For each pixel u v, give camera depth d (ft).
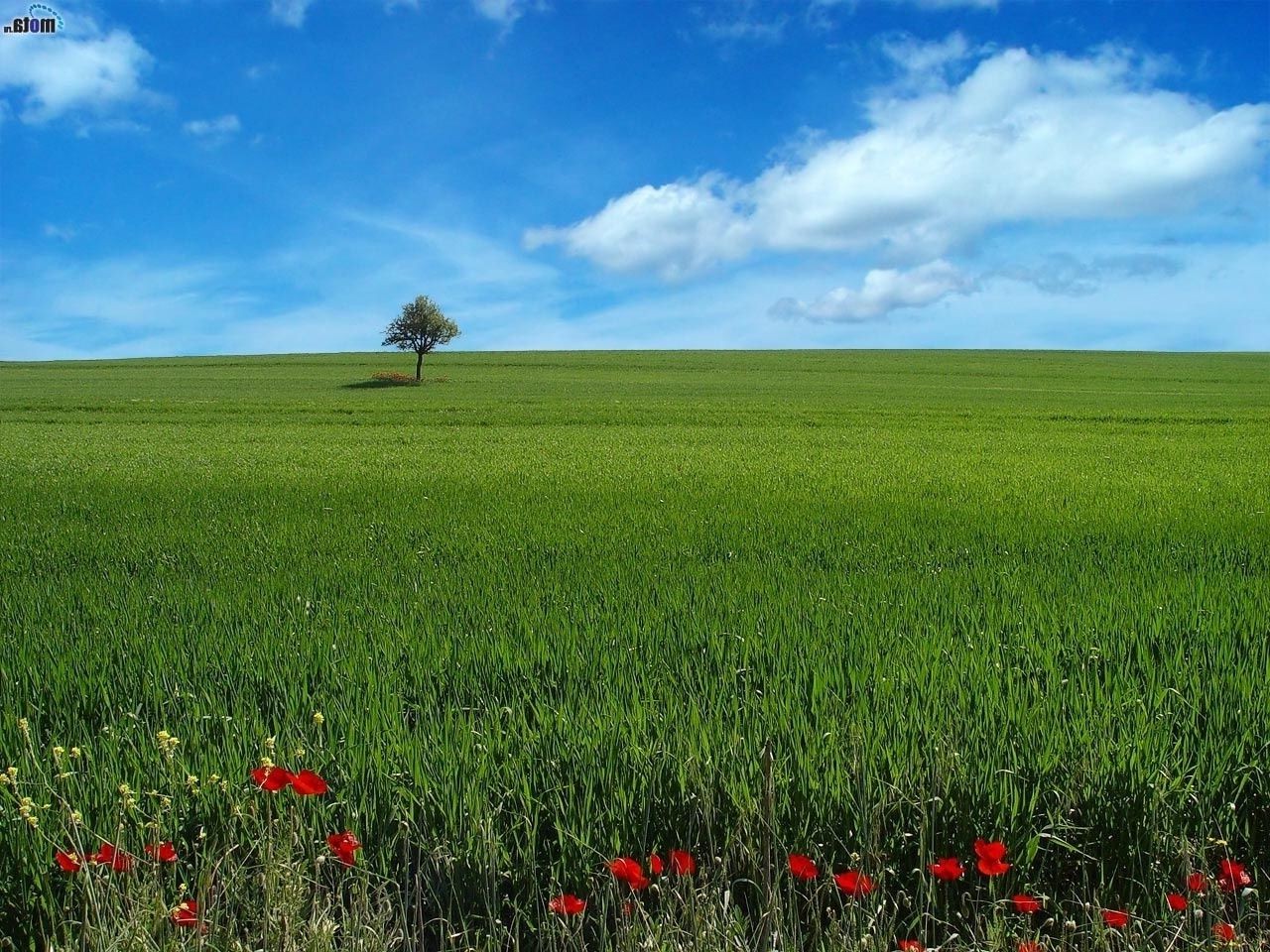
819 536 39.01
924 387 239.91
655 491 57.72
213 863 11.66
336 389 240.53
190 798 13.25
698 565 31.94
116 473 70.18
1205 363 333.42
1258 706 16.26
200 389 238.68
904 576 29.32
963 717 15.70
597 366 322.75
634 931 10.70
